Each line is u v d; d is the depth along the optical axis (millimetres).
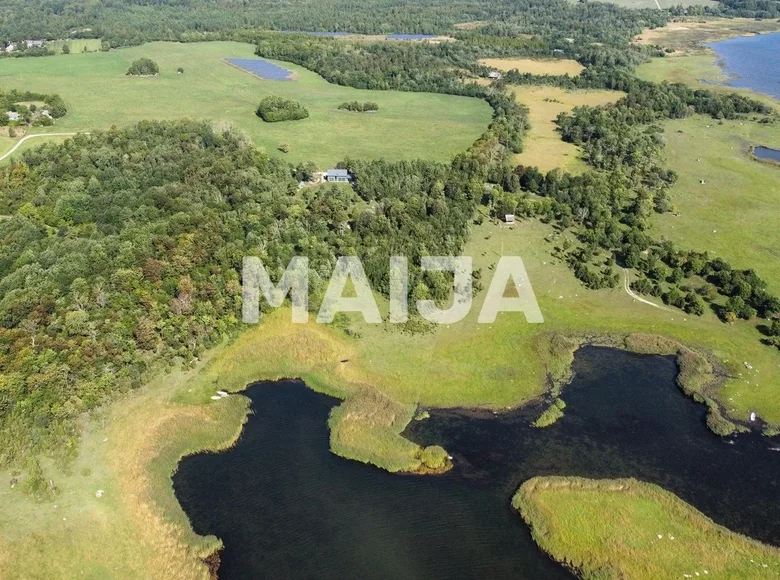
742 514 98250
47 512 96250
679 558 90562
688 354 131000
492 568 90375
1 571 87438
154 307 135625
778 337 134625
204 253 152875
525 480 104250
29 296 132375
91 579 88000
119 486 101625
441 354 133250
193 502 100875
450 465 107500
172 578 88625
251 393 125125
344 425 115500
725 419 115812
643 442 112062
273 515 98500
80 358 120562
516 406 120500
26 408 110375
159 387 123562
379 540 94250
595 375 128125
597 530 94812
